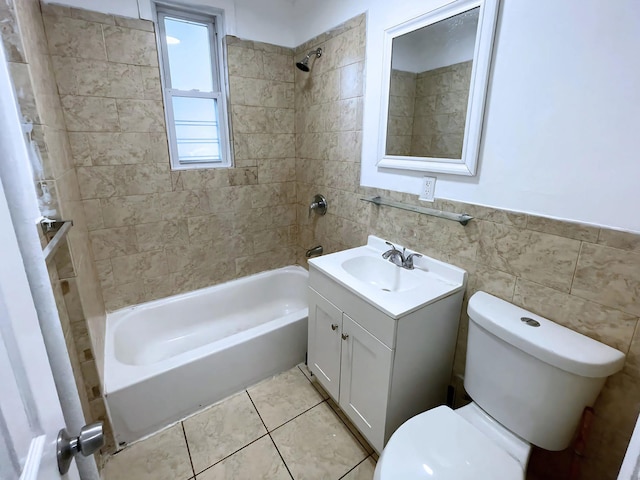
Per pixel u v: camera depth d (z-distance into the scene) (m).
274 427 1.60
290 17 2.17
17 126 0.58
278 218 2.51
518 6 1.04
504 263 1.22
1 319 0.38
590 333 1.02
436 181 1.42
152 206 1.99
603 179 0.94
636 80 0.84
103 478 1.35
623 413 1.00
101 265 1.90
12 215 0.50
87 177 1.75
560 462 1.18
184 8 1.87
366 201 1.81
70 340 1.20
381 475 0.94
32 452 0.40
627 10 0.83
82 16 1.57
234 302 2.41
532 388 1.02
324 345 1.65
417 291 1.32
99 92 1.68
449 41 1.26
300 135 2.33
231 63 2.04
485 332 1.15
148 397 1.51
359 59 1.70
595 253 0.98
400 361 1.24
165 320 2.14
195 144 2.12
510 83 1.11
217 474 1.37
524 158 1.11
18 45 1.00
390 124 1.58
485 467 0.94
